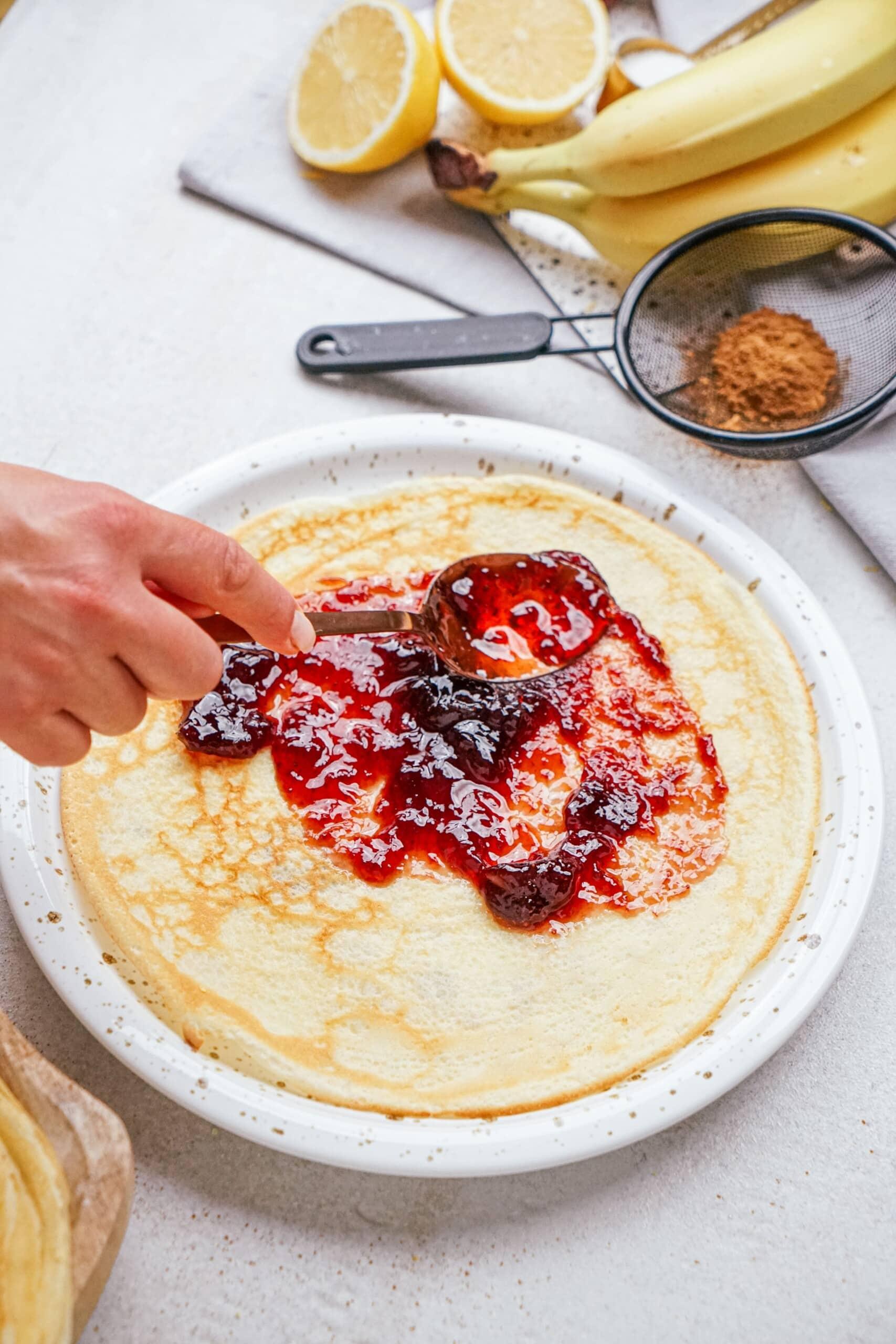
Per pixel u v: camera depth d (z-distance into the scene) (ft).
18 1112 1.65
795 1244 1.76
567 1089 1.76
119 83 2.52
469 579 1.97
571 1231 1.77
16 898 1.82
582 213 2.23
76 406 2.23
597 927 1.85
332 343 2.22
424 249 2.32
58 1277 1.59
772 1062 1.84
